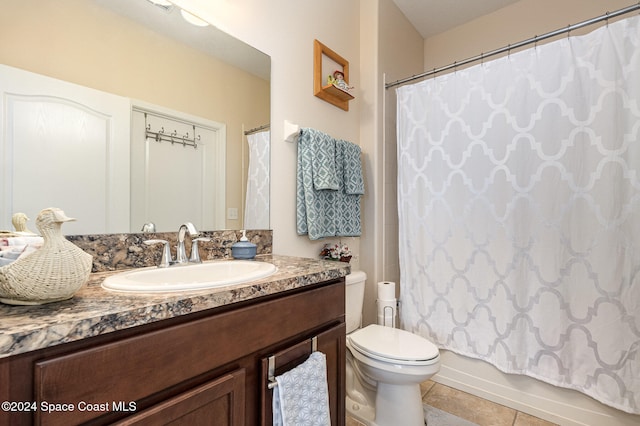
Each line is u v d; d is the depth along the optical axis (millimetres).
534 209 1593
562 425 1537
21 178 887
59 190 951
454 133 1850
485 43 2541
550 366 1554
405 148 2062
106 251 1036
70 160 976
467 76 1809
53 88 948
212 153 1367
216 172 1380
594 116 1440
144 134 1151
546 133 1557
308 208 1662
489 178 1727
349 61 2168
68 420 544
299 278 980
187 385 717
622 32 1382
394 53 2391
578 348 1483
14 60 883
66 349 556
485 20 2545
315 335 1049
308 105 1817
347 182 1913
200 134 1324
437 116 1923
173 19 1239
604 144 1415
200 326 733
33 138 909
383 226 2217
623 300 1382
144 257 1128
